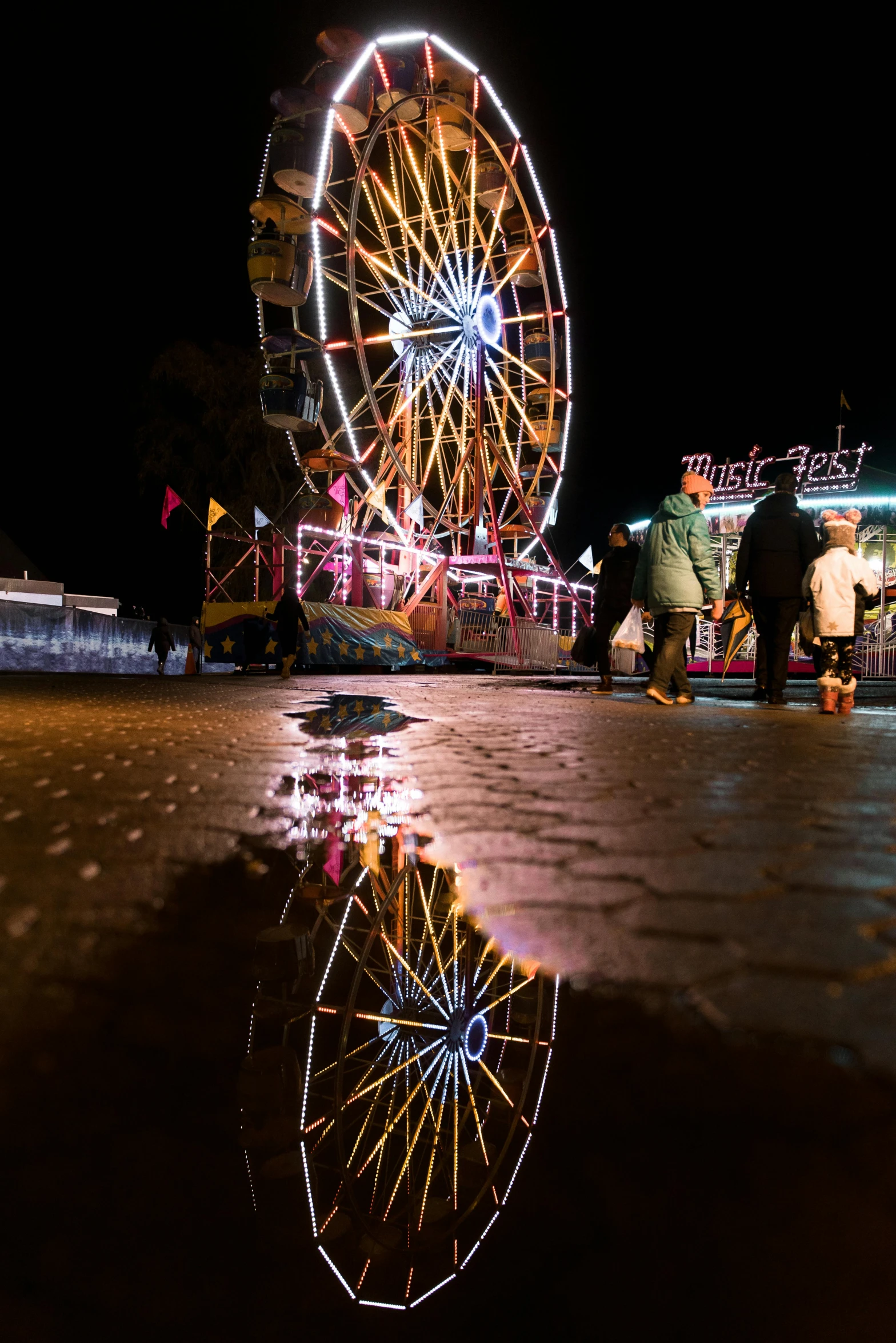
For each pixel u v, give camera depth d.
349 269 17.30
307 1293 0.68
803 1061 0.96
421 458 22.41
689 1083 0.92
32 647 20.97
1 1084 0.93
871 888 1.78
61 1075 0.96
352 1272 0.72
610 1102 0.88
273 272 16.70
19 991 1.23
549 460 23.42
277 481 29.34
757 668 9.14
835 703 6.89
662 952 1.37
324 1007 1.19
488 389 21.12
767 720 6.39
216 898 1.74
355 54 17.31
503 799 2.95
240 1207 0.76
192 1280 0.68
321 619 17.64
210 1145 0.83
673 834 2.37
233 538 19.80
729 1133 0.80
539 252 20.62
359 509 20.77
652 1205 0.71
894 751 4.44
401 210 19.19
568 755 4.20
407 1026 1.15
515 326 22.91
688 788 3.18
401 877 1.91
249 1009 1.17
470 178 20.17
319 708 7.32
